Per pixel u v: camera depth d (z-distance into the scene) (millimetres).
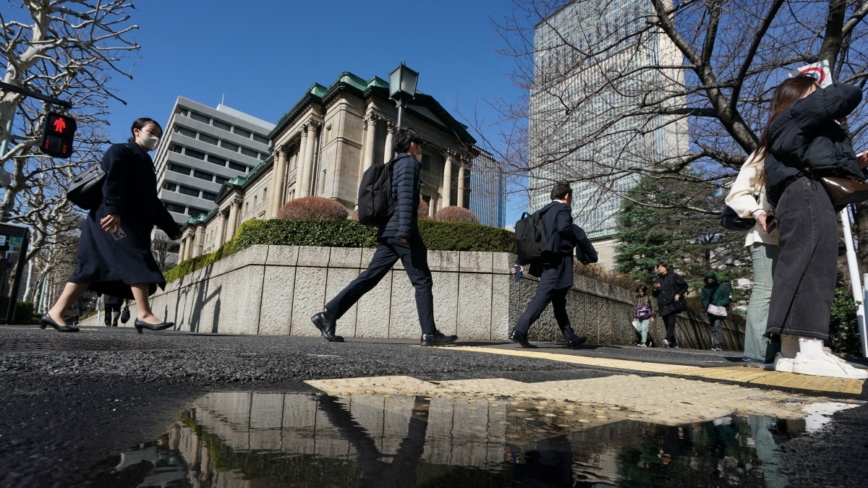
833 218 2457
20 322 16344
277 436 674
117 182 3555
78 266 3623
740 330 19672
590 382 1630
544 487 484
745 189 3143
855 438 814
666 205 9617
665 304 10938
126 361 1473
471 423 837
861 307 6734
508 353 3445
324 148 37375
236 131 90688
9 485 423
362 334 8039
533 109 9469
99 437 633
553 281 4910
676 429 845
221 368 1467
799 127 2461
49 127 10195
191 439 640
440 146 40188
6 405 838
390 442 667
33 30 13258
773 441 770
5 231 11711
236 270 9109
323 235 8664
